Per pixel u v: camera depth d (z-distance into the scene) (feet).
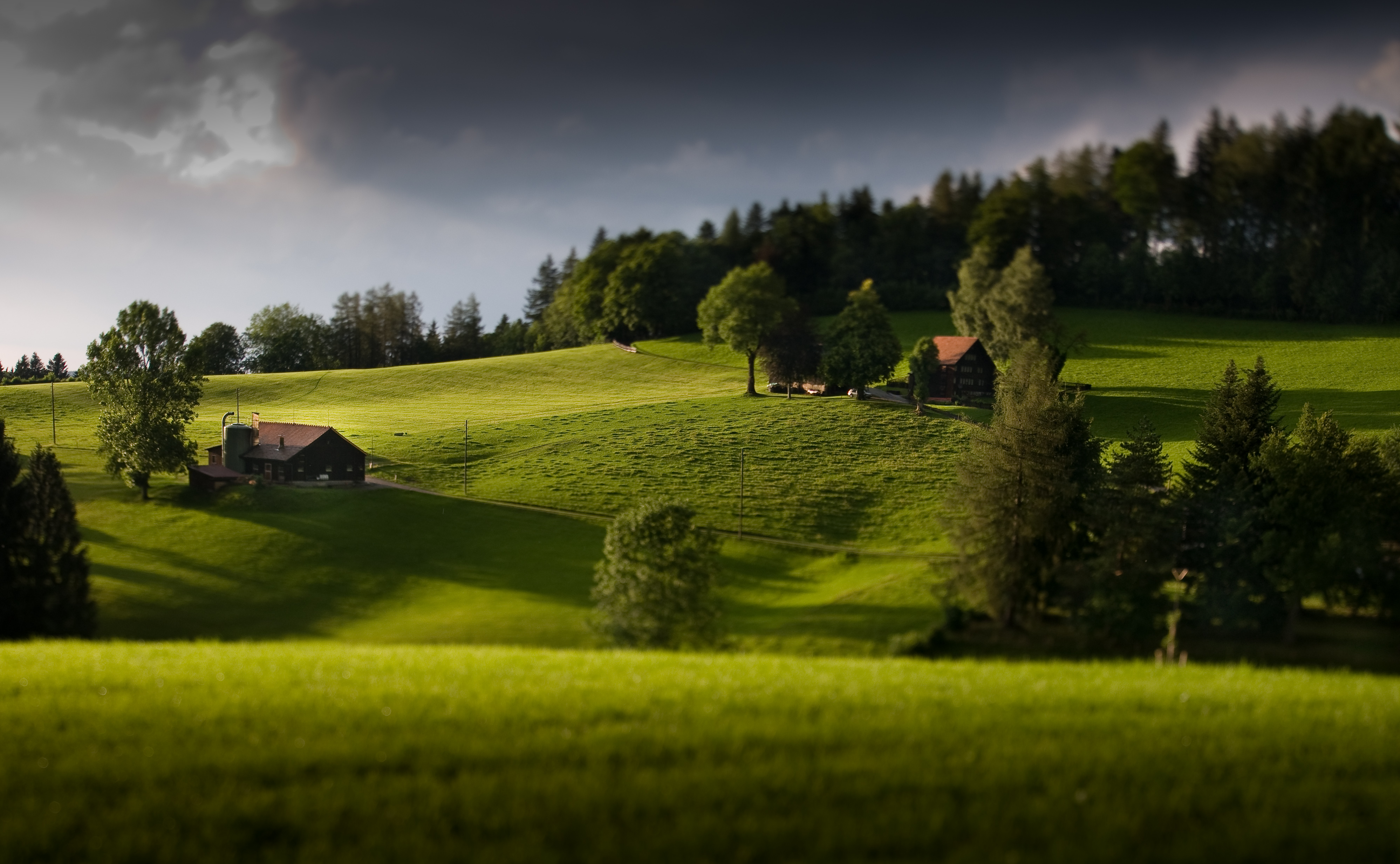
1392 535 186.29
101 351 313.73
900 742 57.52
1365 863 44.04
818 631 184.55
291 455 314.55
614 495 302.25
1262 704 69.77
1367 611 181.68
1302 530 170.60
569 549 260.62
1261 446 210.18
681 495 300.40
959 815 47.55
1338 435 190.39
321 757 53.93
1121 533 170.81
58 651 94.84
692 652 123.75
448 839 44.60
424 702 65.31
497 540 266.98
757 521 278.05
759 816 47.03
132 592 217.56
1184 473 296.51
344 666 81.25
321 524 273.13
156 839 45.09
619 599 168.76
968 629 178.60
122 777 51.70
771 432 369.91
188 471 329.93
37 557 184.55
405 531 271.08
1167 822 47.29
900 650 165.78
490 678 75.36
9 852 44.14
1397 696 76.43
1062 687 74.49
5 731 59.47
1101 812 47.62
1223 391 228.22
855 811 47.91
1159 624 167.22
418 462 347.56
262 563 242.37
